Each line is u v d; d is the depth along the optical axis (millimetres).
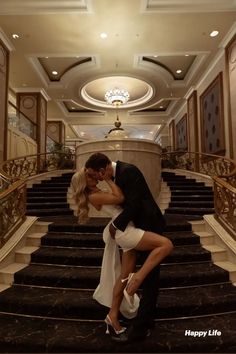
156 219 2207
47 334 2404
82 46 7953
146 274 2031
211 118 9109
